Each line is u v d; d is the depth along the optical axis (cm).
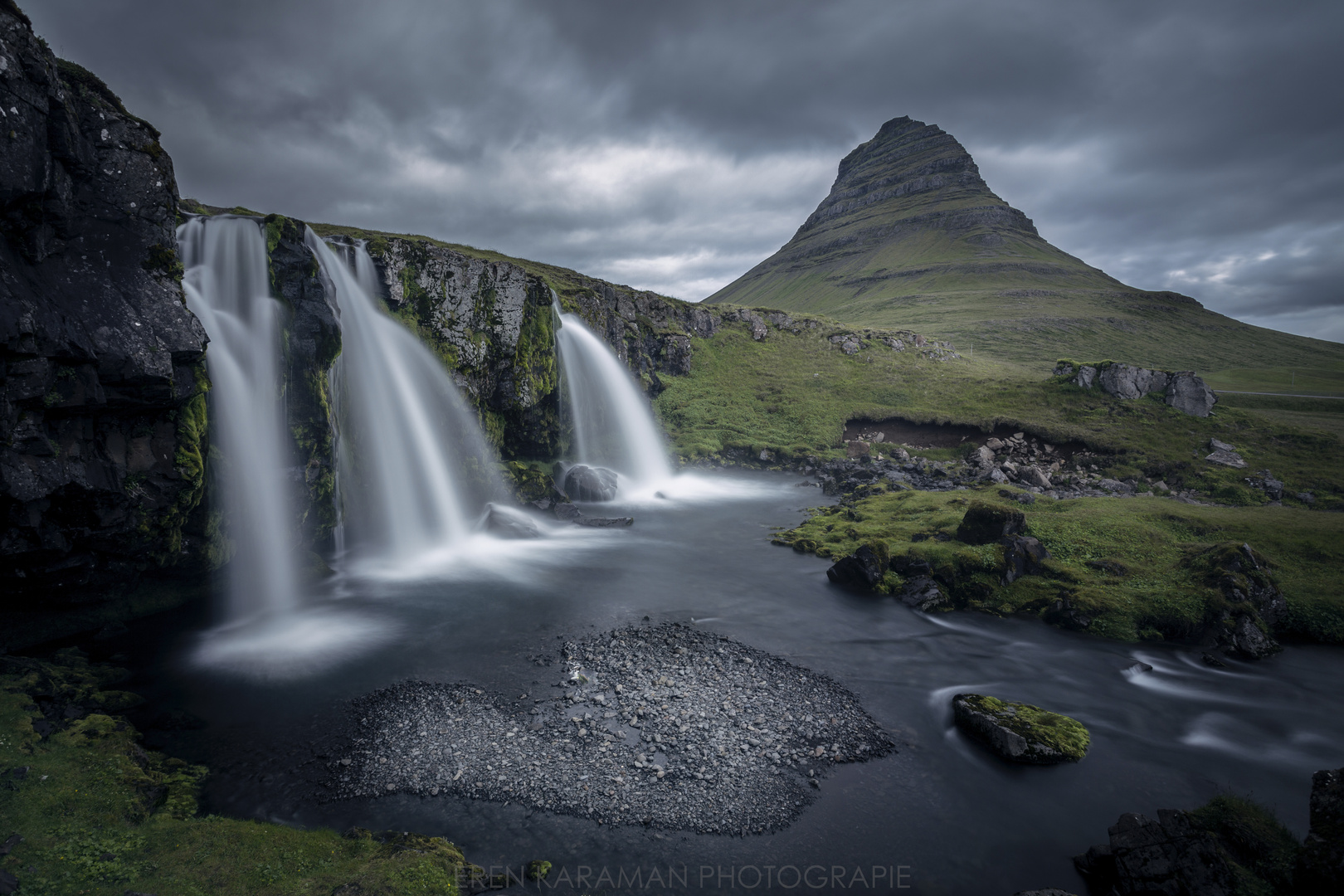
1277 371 12444
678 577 3170
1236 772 1733
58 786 1359
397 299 3816
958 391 7212
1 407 1586
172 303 2052
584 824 1441
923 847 1420
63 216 1809
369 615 2625
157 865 1183
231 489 2547
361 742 1725
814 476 5894
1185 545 3162
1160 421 6094
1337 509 4409
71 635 2169
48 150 1748
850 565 3050
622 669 2170
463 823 1435
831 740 1811
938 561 3006
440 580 3073
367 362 3538
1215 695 2138
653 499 4991
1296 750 1841
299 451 2909
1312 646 2503
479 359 4278
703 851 1376
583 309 6022
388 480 3594
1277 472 5078
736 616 2702
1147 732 1922
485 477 4231
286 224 2947
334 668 2147
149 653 2173
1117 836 1307
